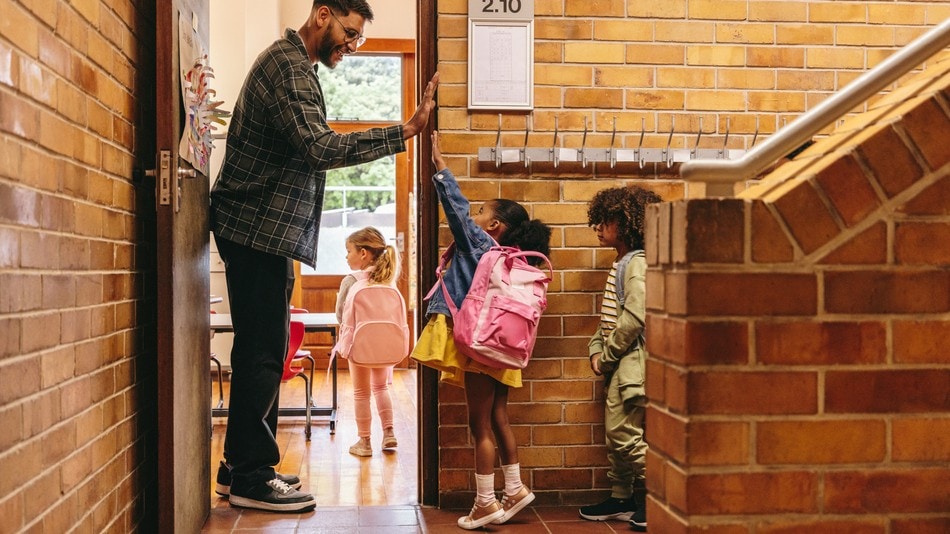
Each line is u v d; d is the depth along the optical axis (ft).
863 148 5.25
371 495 12.18
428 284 11.68
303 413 17.63
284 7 27.22
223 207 10.82
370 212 28.35
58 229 6.11
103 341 7.32
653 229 5.71
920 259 5.27
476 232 10.49
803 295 5.19
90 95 6.91
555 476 11.48
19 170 5.35
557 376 11.51
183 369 8.79
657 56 11.68
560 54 11.55
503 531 10.32
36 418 5.65
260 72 10.63
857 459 5.23
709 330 5.14
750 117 11.80
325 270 28.09
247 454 11.09
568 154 11.43
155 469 9.34
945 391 5.28
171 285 8.13
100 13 7.21
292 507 11.02
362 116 28.66
